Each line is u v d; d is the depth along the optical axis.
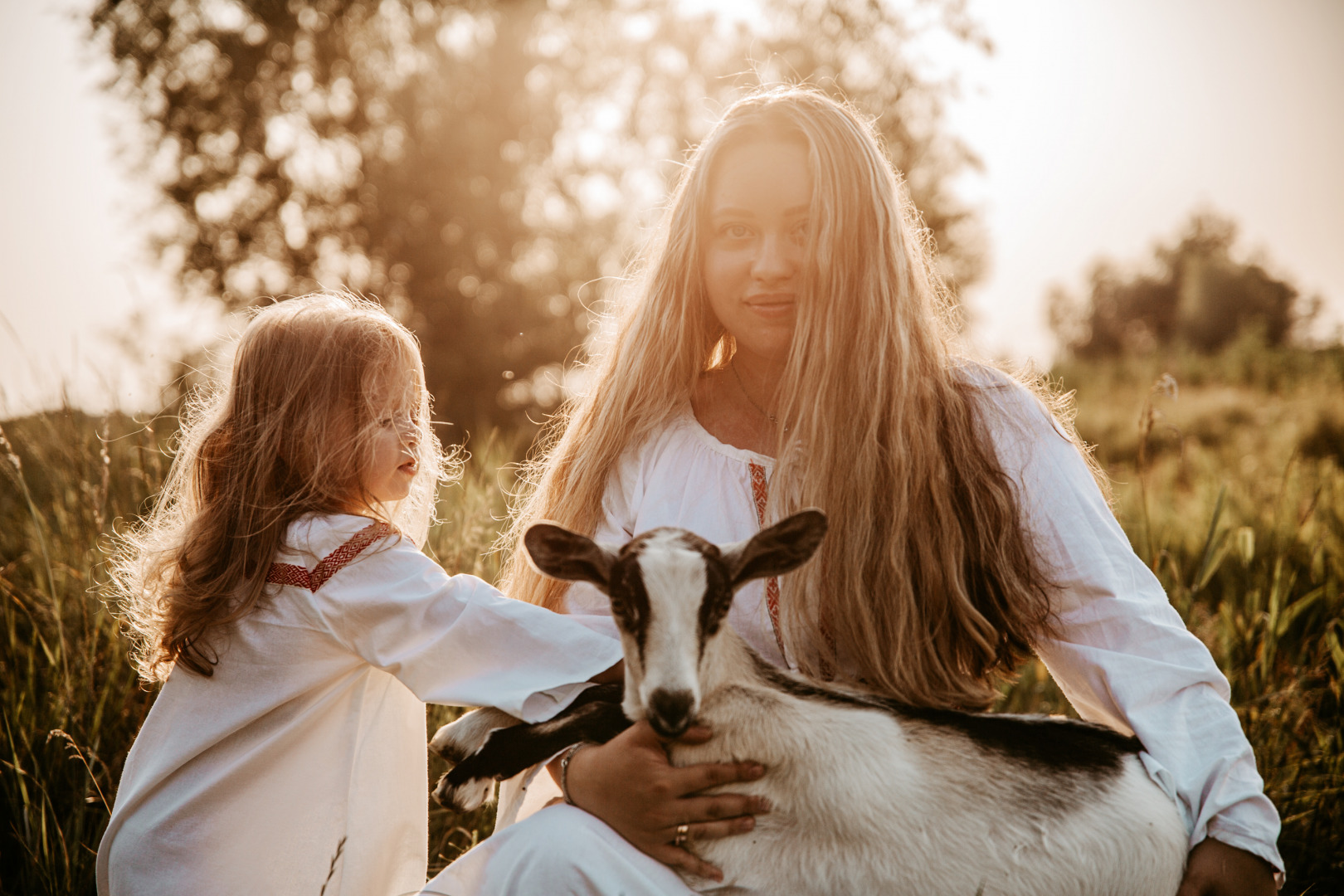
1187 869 2.51
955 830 2.47
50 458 5.37
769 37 19.70
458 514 5.00
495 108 23.53
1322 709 4.93
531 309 22.22
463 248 22.62
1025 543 2.86
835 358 2.95
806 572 2.87
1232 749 2.55
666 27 23.97
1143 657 2.69
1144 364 22.36
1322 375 17.53
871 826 2.47
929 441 2.91
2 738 3.97
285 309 3.37
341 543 3.00
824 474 2.89
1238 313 63.75
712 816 2.49
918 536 2.86
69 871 3.47
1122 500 8.70
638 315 3.42
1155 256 81.00
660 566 2.39
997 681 3.31
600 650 2.76
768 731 2.49
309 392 3.18
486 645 2.82
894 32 18.80
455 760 2.90
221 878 2.93
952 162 21.14
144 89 22.72
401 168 22.67
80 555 4.80
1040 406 3.10
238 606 3.00
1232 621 5.16
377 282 22.94
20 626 4.75
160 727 3.10
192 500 3.36
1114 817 2.46
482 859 2.72
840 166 2.99
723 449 3.14
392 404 3.29
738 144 3.11
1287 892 3.80
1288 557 6.06
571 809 2.61
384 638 2.91
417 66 24.11
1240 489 8.28
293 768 2.97
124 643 4.31
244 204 23.44
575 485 3.32
